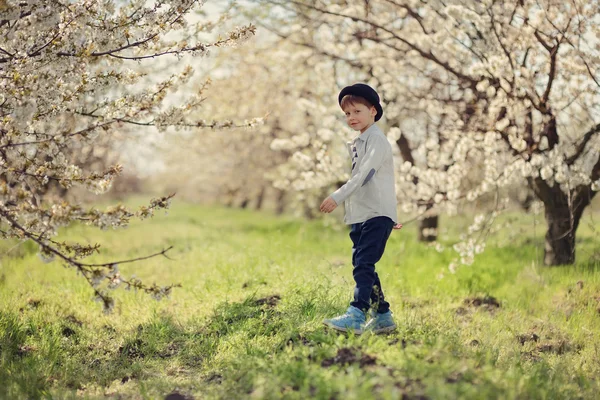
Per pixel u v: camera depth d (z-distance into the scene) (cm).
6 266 809
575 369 377
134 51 467
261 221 2144
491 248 973
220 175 2489
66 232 1257
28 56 404
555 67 691
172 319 509
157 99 402
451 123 798
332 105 1011
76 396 338
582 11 614
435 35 738
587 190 751
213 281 677
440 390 257
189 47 443
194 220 2131
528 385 301
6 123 382
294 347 364
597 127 695
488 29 684
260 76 1294
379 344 334
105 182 383
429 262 882
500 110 738
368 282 387
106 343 454
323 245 1180
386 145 394
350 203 402
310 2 855
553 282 671
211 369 377
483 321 511
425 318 495
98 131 396
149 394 332
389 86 891
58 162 385
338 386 269
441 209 884
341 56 931
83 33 413
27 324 475
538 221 809
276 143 1055
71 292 631
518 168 738
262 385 296
